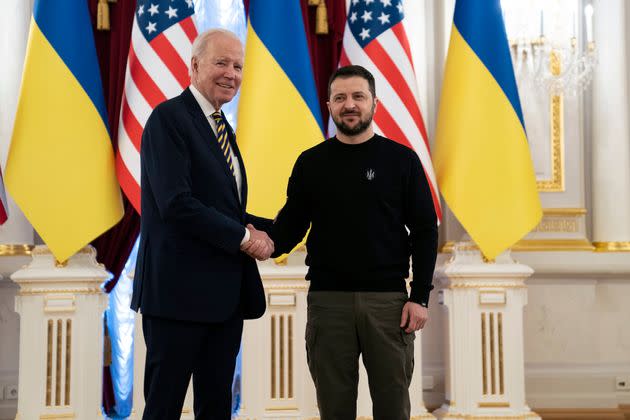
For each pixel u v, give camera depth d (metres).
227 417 2.70
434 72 4.88
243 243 2.55
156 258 2.59
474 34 4.34
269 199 4.09
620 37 4.95
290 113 4.17
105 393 4.59
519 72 4.82
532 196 4.27
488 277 4.36
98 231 3.98
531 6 4.61
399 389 2.68
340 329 2.69
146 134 2.63
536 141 4.93
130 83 4.10
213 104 2.75
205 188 2.61
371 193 2.69
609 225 4.89
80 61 4.07
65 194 3.97
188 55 4.10
